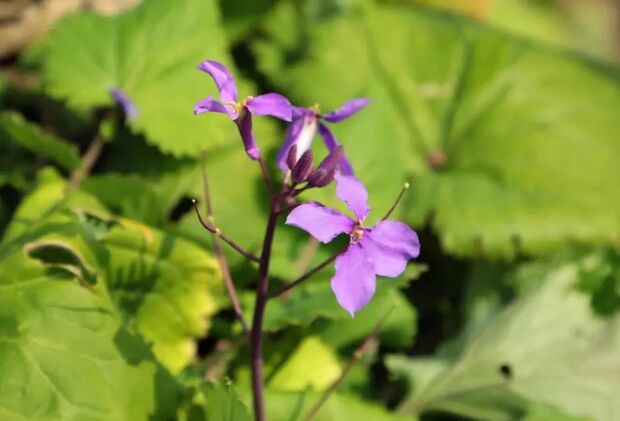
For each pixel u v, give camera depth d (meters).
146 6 0.64
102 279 0.55
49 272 0.54
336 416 0.54
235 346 0.57
